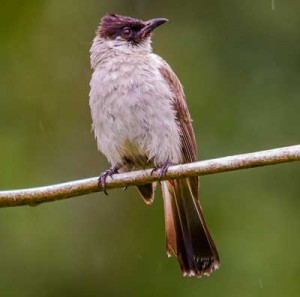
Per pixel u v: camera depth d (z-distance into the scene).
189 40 15.77
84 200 14.68
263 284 13.63
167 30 15.90
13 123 15.66
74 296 14.36
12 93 15.92
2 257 14.34
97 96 10.34
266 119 14.96
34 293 14.29
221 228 14.09
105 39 10.66
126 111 10.21
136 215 14.62
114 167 10.51
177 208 10.35
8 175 14.98
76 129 15.70
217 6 15.88
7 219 14.48
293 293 13.57
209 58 15.61
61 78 16.06
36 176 15.14
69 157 15.45
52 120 15.73
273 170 14.42
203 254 10.27
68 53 16.22
